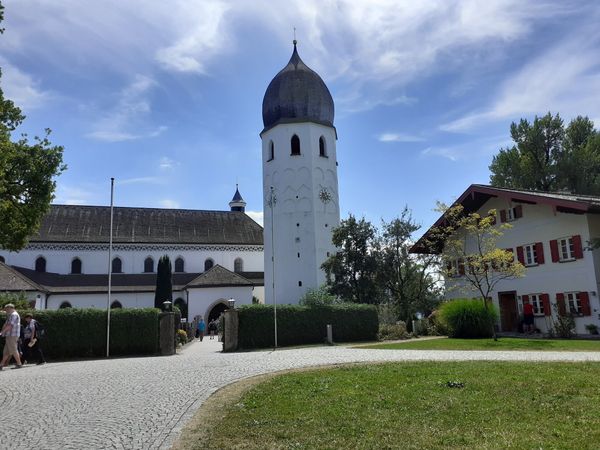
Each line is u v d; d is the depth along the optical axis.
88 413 9.19
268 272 51.91
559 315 28.98
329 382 11.62
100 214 64.06
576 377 11.25
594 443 6.41
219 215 70.12
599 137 49.91
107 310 24.41
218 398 10.28
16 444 7.20
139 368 16.53
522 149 53.53
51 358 23.19
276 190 52.44
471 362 15.21
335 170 54.38
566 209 28.30
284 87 53.88
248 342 27.83
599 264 28.41
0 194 27.86
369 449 6.44
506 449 6.26
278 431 7.40
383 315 37.66
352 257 37.78
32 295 47.34
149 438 7.34
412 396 9.61
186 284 57.38
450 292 37.78
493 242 30.16
